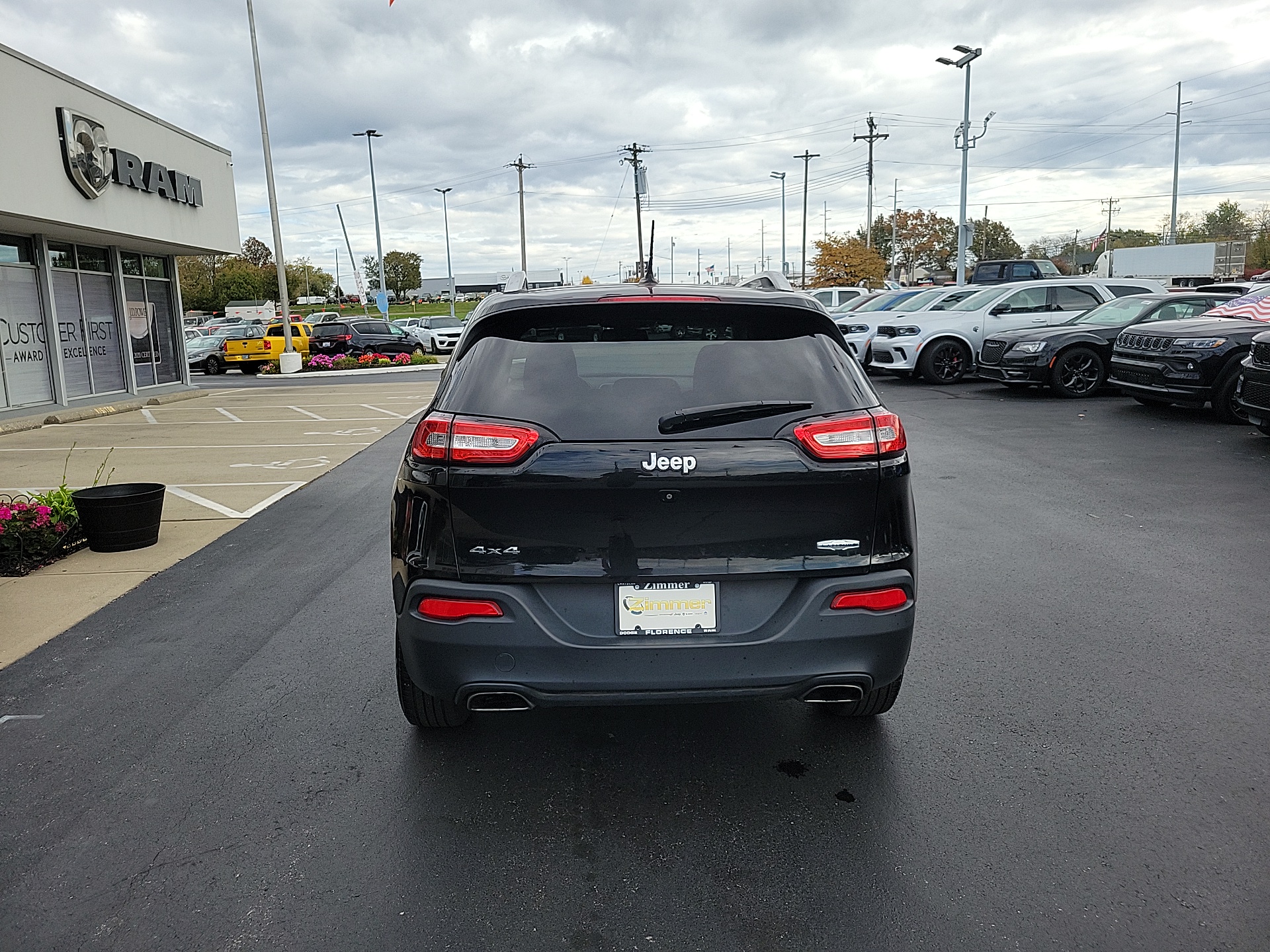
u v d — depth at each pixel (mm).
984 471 8750
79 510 6516
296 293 115562
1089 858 2785
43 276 16484
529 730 3736
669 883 2707
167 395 19938
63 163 14703
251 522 7516
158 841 2971
